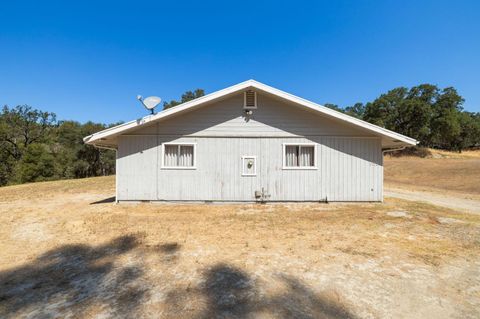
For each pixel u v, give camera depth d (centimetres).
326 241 511
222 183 927
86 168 4222
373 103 5456
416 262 412
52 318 278
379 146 934
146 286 343
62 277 375
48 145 4153
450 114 4688
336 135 934
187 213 769
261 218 704
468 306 296
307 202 927
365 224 639
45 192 1373
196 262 416
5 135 3788
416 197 1170
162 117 880
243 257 433
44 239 549
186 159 942
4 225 662
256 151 932
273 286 338
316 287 335
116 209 828
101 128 4488
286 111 934
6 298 320
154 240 524
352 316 276
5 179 3753
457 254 445
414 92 5175
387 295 317
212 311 284
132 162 925
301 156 941
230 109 935
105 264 415
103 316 279
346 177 930
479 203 1023
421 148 4747
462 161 2980
